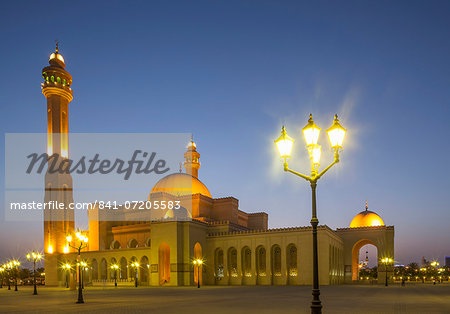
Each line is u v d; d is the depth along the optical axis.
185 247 78.75
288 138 16.92
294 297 38.59
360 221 98.31
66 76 102.69
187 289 60.03
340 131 16.20
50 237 96.06
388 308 27.11
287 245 77.44
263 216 106.75
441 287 64.19
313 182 16.89
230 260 83.69
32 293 56.16
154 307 29.02
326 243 73.56
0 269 91.00
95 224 102.50
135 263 83.44
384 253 89.94
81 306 31.09
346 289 56.16
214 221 93.94
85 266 81.44
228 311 25.41
